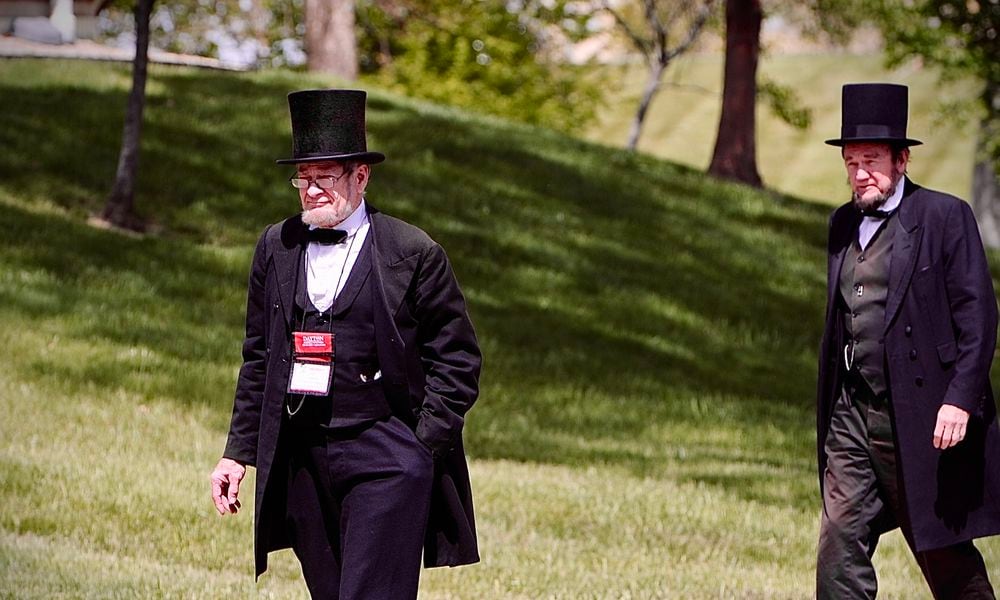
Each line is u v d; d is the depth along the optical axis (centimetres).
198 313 4112
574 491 2811
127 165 4819
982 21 7556
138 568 1983
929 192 1584
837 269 1608
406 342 1317
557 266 5353
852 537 1573
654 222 6184
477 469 2988
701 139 15862
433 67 10925
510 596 2033
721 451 3609
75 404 3100
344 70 8419
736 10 7538
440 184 6009
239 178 5491
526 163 6569
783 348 5056
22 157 5128
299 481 1347
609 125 16250
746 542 2522
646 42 10506
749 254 6066
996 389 4891
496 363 4216
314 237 1323
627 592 2080
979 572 1594
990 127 8031
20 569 1897
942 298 1557
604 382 4247
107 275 4231
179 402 3303
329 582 1366
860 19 8544
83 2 8106
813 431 3991
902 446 1546
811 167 14988
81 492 2377
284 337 1324
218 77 7019
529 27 11075
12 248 4238
